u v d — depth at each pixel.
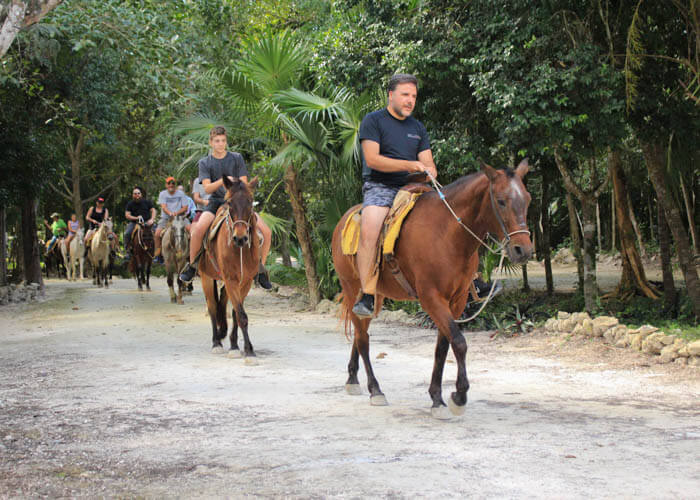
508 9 10.12
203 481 3.97
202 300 17.69
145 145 29.30
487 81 9.70
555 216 34.66
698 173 19.45
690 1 9.82
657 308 12.56
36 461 4.45
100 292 20.64
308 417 5.54
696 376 6.95
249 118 13.88
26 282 19.83
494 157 13.20
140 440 4.93
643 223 31.44
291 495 3.68
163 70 12.02
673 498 3.52
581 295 14.76
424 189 5.65
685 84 10.98
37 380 7.43
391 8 11.48
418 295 5.33
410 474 3.96
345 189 13.58
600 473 3.91
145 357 8.94
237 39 17.75
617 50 10.75
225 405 6.08
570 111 9.83
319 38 12.68
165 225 17.81
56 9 11.30
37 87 16.22
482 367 7.93
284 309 15.37
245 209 8.20
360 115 12.30
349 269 6.26
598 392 6.40
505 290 18.20
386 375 7.52
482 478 3.86
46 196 31.80
